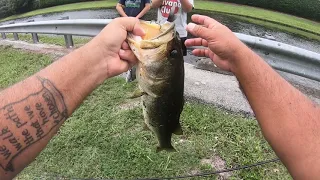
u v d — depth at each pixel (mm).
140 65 1835
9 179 1354
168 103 1942
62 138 3996
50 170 3572
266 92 1381
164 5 4895
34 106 1348
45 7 20781
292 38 9305
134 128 4090
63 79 1424
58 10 17000
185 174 3340
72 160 3680
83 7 16234
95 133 4023
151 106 1961
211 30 1551
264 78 1417
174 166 3424
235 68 1519
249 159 3436
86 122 4250
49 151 3820
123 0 5496
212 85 4988
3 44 9523
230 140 3729
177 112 2012
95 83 1570
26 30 9039
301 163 1224
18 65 6848
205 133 3859
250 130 3863
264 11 12609
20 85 1391
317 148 1216
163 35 1815
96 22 6535
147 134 3881
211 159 3516
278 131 1299
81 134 4012
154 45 1791
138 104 4566
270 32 9828
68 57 1515
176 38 1854
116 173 3418
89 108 4578
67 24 7152
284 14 12469
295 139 1257
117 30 1708
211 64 5883
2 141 1292
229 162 3422
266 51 4621
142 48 1782
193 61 6281
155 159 3516
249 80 1434
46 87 1382
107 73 1642
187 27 1623
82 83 1484
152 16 10570
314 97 4879
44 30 8141
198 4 13523
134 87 5023
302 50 4414
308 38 9383
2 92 1387
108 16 13531
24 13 21062
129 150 3652
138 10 5301
